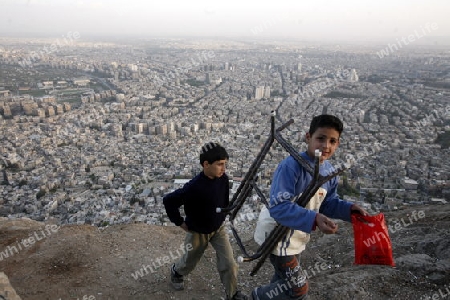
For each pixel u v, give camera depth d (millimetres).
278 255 3877
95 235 7707
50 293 5750
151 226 8359
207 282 6102
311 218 3205
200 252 5324
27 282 6043
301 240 3965
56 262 6637
